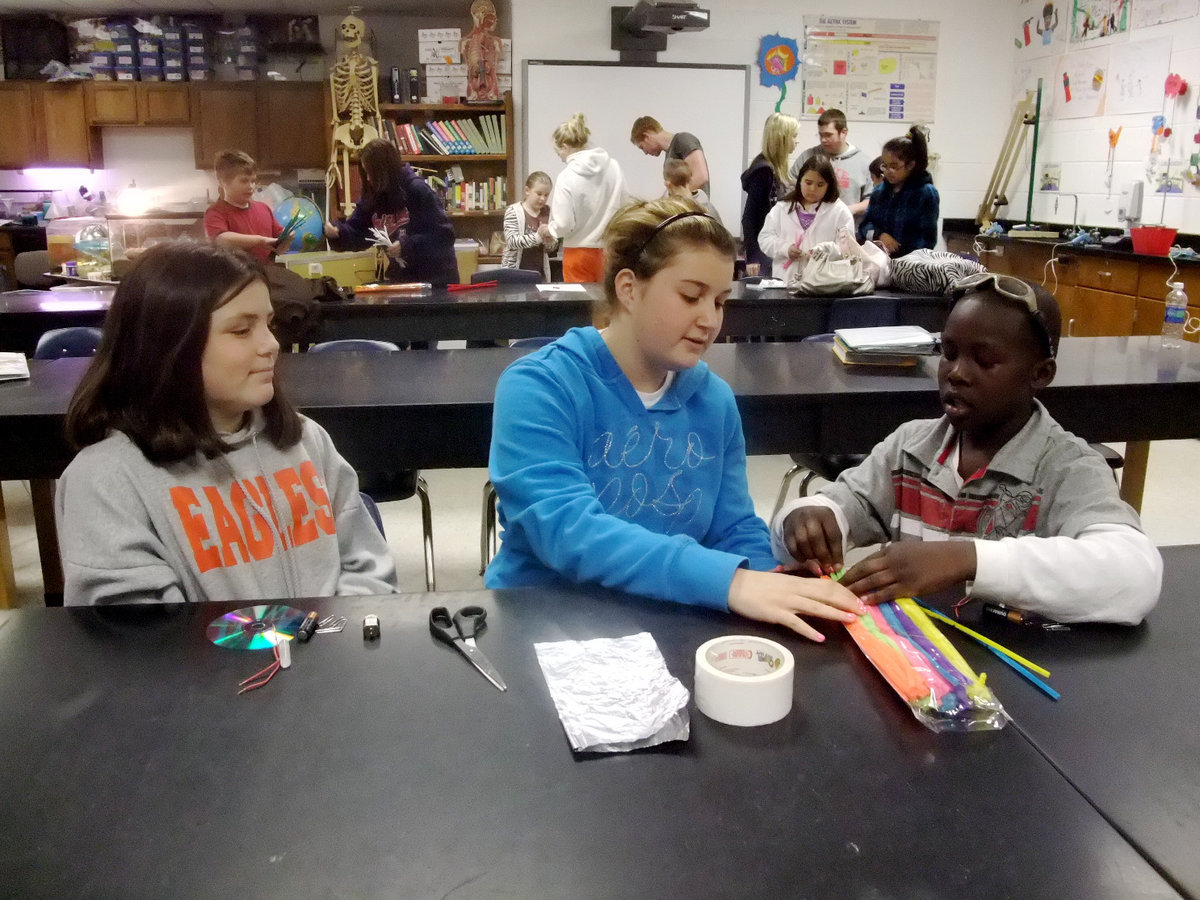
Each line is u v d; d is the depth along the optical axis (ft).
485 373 8.07
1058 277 19.16
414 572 10.20
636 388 4.53
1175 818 2.38
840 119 19.07
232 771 2.56
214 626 3.43
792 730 2.77
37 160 24.84
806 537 4.08
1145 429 7.73
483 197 23.07
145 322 4.08
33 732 2.75
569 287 14.26
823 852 2.25
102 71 24.43
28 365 8.30
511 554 4.47
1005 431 4.32
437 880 2.16
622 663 3.07
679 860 2.22
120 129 25.86
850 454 7.95
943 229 24.30
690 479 4.63
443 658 3.20
